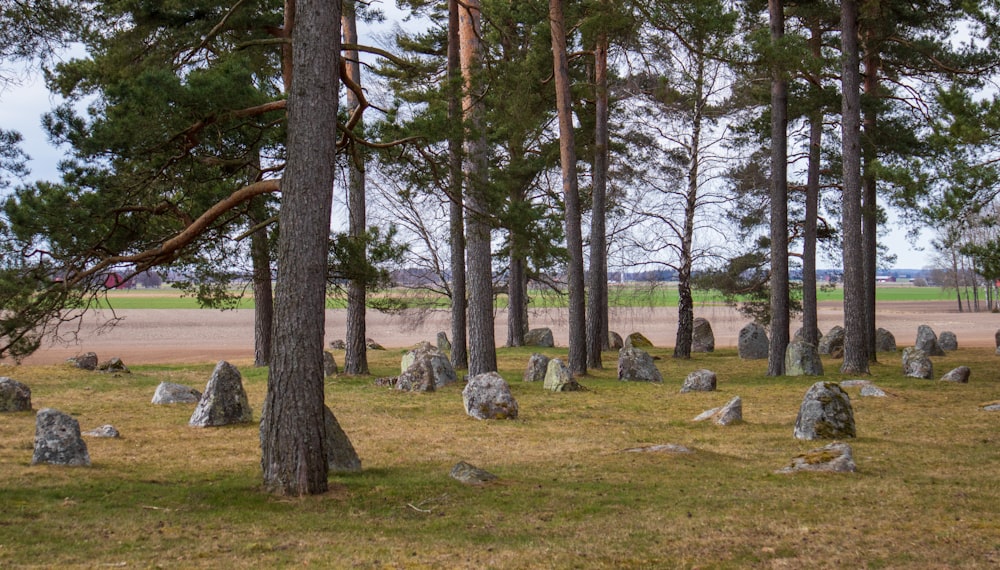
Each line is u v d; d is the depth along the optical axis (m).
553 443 13.92
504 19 25.67
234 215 13.32
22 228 11.09
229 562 6.93
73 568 6.63
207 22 15.48
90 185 11.80
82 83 15.59
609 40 26.98
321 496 9.59
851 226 25.28
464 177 15.66
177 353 39.12
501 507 9.15
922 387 21.52
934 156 28.91
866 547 7.34
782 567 6.83
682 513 8.75
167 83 11.32
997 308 87.94
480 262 22.77
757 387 22.53
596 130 29.06
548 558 7.11
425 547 7.48
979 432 14.41
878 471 11.04
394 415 17.28
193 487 10.02
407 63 12.91
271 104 11.69
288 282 9.66
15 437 13.24
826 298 132.88
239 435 14.34
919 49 27.25
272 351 9.76
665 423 16.22
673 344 45.75
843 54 24.89
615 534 7.92
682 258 34.16
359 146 14.45
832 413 14.02
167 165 12.23
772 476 10.80
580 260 25.25
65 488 9.62
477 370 22.69
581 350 25.30
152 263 11.94
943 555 7.05
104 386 21.66
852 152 25.08
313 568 6.80
